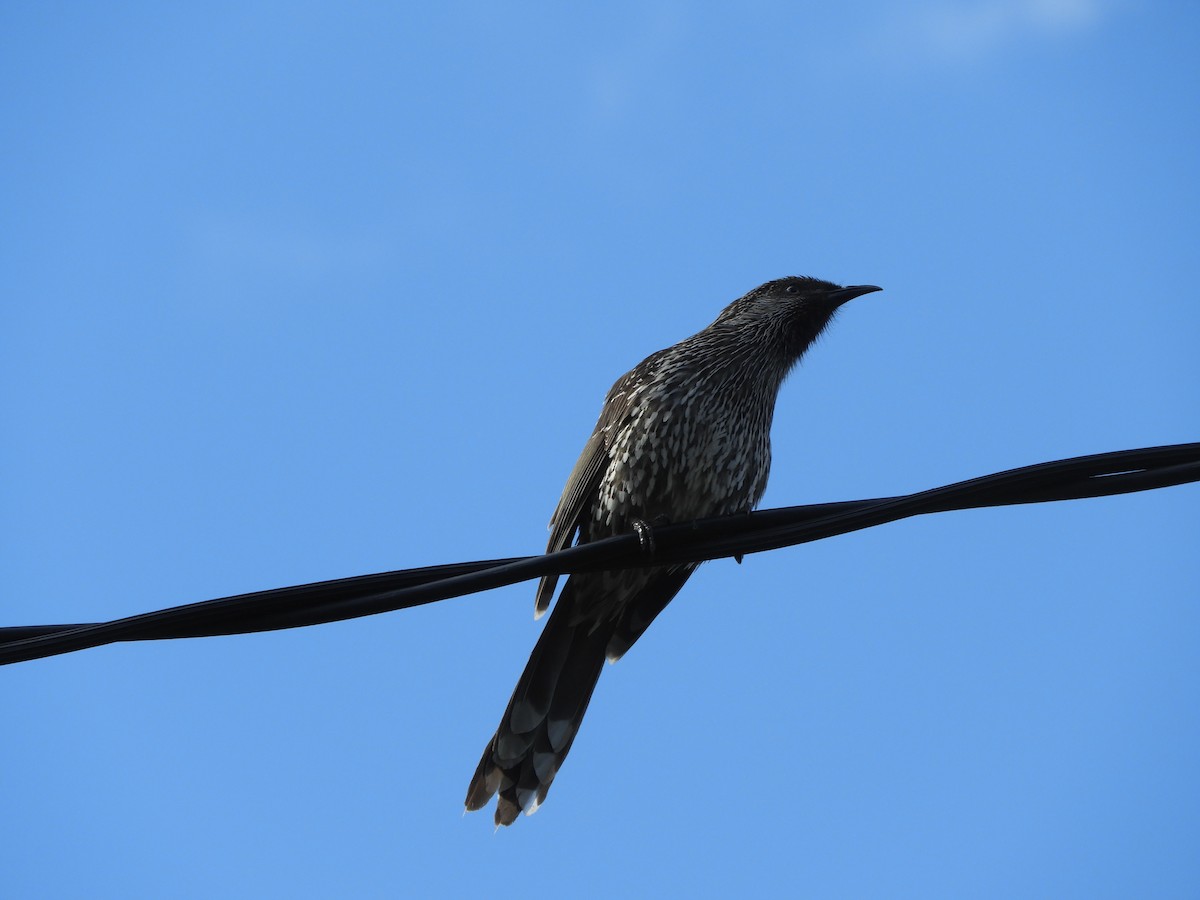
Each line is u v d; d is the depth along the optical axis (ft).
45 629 25.93
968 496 28.78
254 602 26.71
